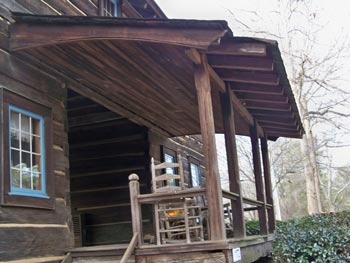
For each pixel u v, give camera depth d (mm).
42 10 5742
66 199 5539
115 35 4609
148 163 8922
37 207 4852
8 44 4875
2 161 4430
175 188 5254
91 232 8922
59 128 5617
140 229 4832
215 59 5086
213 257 4457
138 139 9125
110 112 8914
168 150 10477
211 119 4734
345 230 8898
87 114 9078
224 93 5973
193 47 4473
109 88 6547
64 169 5594
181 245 4574
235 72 5586
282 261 8195
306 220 10977
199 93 4805
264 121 8422
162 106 7656
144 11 9414
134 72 5789
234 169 5797
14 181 4637
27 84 5066
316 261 8195
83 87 6387
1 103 4551
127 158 9102
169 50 4941
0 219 4281
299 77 16891
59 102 5707
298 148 23141
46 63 5441
